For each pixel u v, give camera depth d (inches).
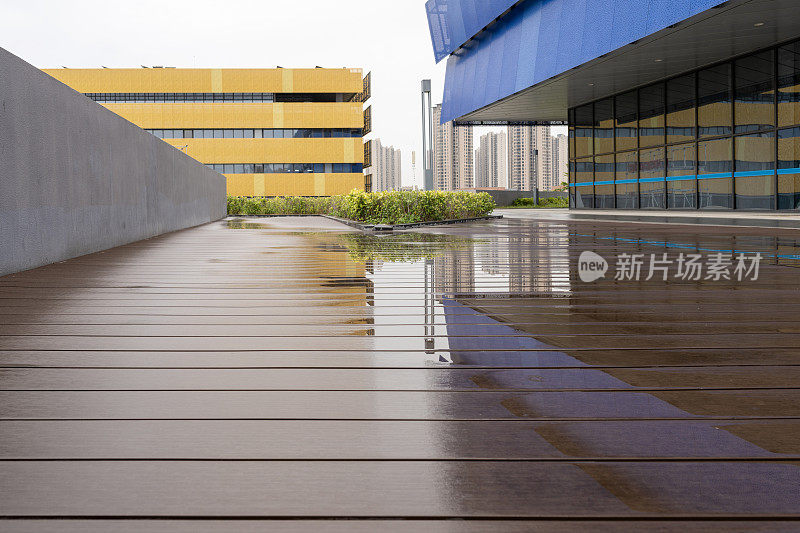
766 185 666.8
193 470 67.0
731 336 134.1
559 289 207.8
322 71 2453.2
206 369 109.2
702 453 70.9
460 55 1142.3
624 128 925.2
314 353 120.7
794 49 616.7
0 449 72.4
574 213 1033.5
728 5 505.0
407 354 119.6
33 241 277.0
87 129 353.4
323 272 260.5
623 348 123.3
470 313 164.1
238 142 2450.8
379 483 63.9
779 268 261.3
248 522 56.4
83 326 147.6
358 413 85.4
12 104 251.9
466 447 73.0
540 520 56.6
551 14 802.8
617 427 79.4
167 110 2421.3
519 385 98.3
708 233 488.1
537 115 1150.3
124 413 85.4
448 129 7751.0
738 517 56.7
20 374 105.7
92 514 57.4
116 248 403.2
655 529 54.7
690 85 776.3
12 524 55.6
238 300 187.2
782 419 82.2
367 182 2605.8
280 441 75.1
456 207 877.2
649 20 596.1
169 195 625.3
